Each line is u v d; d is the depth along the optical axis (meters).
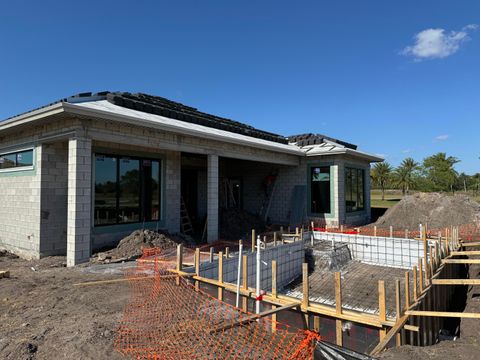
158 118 9.97
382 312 4.19
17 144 9.70
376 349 3.58
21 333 3.87
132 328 4.03
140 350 3.46
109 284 5.86
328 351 2.88
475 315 4.19
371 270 10.02
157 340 3.72
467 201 14.17
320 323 4.59
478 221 12.98
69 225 7.46
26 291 5.47
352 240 11.15
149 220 10.63
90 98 9.48
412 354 3.30
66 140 8.41
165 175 11.12
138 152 10.33
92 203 9.12
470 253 8.06
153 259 7.40
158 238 9.02
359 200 16.53
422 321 5.04
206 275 6.55
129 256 7.91
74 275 6.44
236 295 5.32
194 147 10.34
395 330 3.90
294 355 3.39
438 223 13.51
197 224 14.52
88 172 7.64
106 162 9.55
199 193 15.33
